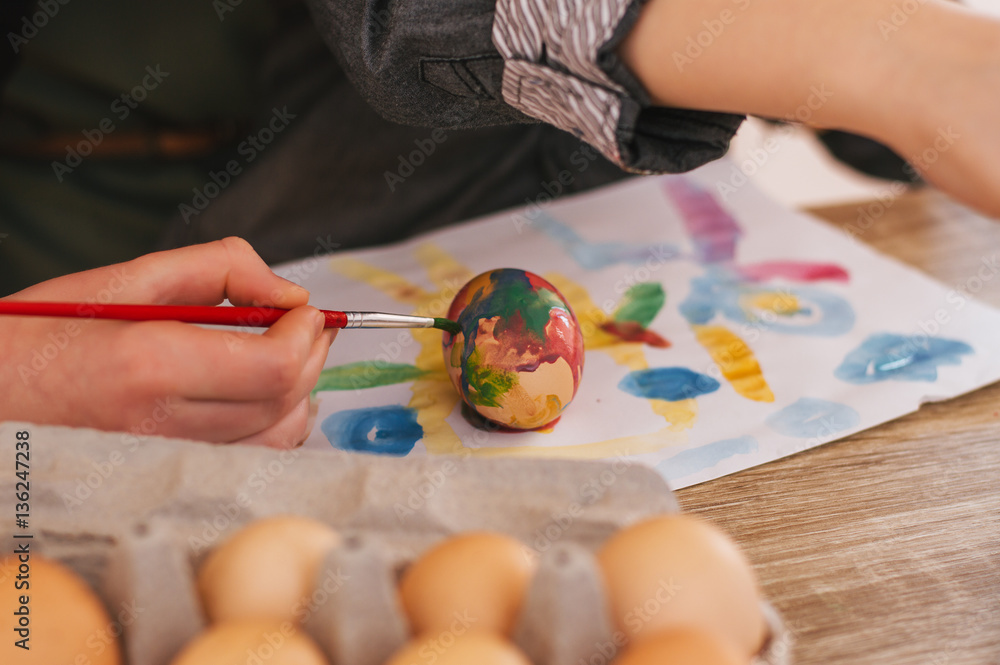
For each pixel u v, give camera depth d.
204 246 0.35
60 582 0.27
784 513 0.34
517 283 0.37
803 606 0.31
